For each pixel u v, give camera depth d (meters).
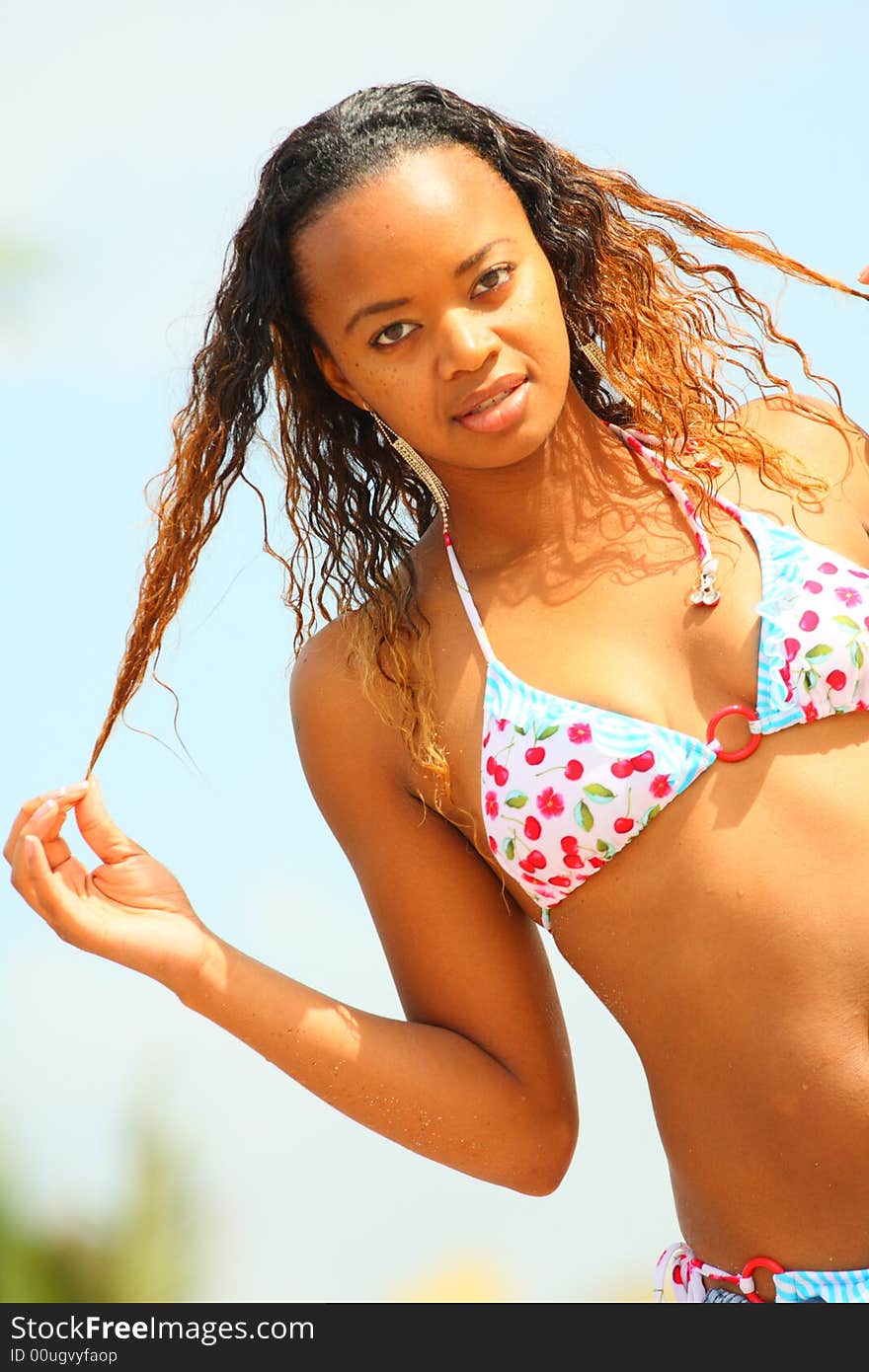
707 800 7.46
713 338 8.88
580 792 7.55
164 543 8.72
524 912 8.62
